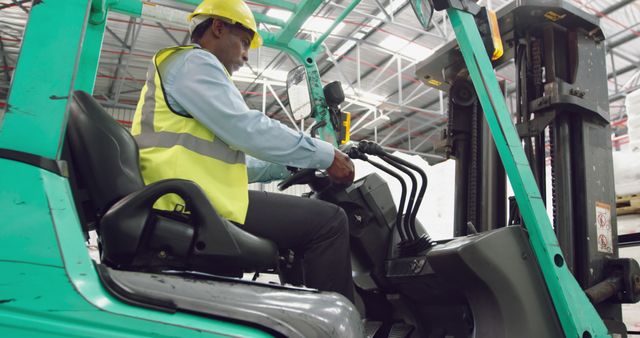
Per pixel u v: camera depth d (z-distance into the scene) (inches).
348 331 45.7
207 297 42.1
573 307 62.6
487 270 61.7
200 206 50.3
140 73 381.4
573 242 75.7
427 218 150.3
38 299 34.5
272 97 419.8
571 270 74.4
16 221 35.3
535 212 63.9
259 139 58.6
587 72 79.5
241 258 53.8
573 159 78.4
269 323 41.9
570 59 79.2
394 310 87.8
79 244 37.5
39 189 36.4
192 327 38.7
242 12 71.4
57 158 38.1
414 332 83.5
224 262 51.5
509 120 65.6
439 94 407.5
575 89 76.5
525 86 80.2
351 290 66.4
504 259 62.5
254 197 64.2
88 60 81.8
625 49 346.0
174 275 44.4
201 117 57.2
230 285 45.1
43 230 35.7
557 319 63.4
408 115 455.5
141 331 36.8
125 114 416.5
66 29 39.8
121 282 39.8
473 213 85.2
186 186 49.9
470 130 90.4
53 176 37.5
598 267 75.4
